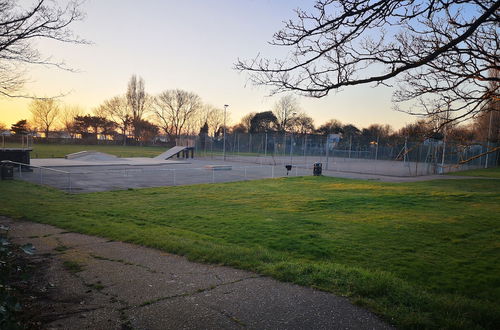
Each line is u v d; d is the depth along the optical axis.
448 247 8.04
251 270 5.73
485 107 3.99
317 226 9.76
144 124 85.31
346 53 3.68
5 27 7.22
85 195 15.05
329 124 83.19
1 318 2.84
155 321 3.86
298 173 28.92
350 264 6.73
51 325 3.73
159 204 13.17
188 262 6.23
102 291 4.77
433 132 4.16
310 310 4.18
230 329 3.70
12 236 8.01
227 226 9.67
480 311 4.28
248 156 51.38
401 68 3.20
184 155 51.97
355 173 29.78
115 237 8.01
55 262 6.13
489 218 11.15
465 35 2.88
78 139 75.00
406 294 4.75
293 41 3.67
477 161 40.12
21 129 69.31
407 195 15.95
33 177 21.34
